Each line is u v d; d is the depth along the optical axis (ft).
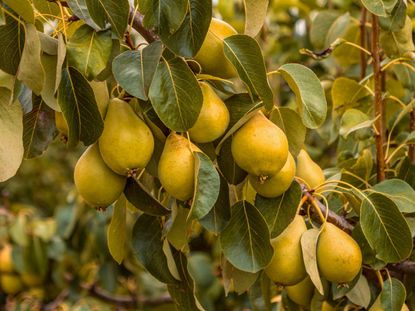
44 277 7.80
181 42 3.72
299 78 3.99
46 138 4.10
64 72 3.75
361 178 4.77
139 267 7.70
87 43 3.76
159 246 4.22
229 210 3.97
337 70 7.16
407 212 4.17
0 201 11.03
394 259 4.09
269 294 4.71
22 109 3.92
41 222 7.59
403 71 5.44
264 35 8.07
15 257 7.29
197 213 3.65
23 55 3.66
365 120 4.79
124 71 3.72
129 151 3.77
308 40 7.55
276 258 4.00
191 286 4.18
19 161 3.77
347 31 5.81
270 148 3.79
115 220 4.16
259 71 3.82
